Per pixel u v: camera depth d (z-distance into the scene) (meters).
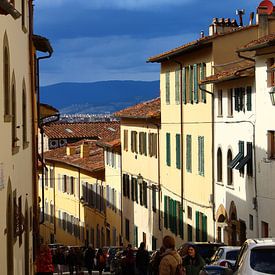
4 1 16.36
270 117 39.56
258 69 40.94
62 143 104.50
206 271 23.42
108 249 61.59
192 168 52.94
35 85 40.75
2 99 23.17
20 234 27.86
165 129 59.59
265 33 47.28
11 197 25.30
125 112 69.81
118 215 73.56
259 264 16.44
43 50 41.19
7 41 24.89
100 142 78.00
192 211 53.12
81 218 83.56
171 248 17.84
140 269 38.66
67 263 61.38
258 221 41.12
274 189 38.91
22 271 29.73
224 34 47.38
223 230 46.97
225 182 46.66
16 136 27.38
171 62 57.50
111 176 75.88
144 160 65.94
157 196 62.34
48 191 95.06
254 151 41.66
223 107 46.78
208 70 48.53
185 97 53.94
